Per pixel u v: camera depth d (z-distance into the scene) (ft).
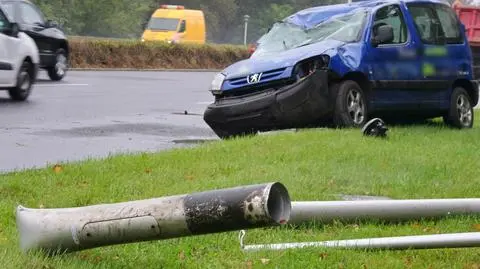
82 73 166.09
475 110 101.81
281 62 64.08
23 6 126.72
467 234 30.45
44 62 130.31
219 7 424.87
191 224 23.80
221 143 55.57
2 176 41.96
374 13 70.54
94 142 64.03
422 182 43.52
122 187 39.37
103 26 360.89
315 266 28.02
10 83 92.73
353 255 29.55
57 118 79.77
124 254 28.25
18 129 69.72
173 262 27.84
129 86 131.64
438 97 74.74
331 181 42.68
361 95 67.31
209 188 39.34
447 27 76.69
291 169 45.11
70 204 35.86
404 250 30.50
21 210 27.35
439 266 29.35
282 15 431.84
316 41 69.62
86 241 25.98
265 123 63.52
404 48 71.46
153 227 24.52
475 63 156.66
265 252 29.19
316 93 63.16
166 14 254.47
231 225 23.25
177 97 114.42
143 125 77.82
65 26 341.41
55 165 45.32
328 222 33.76
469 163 49.93
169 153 50.67
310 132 59.88
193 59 226.79
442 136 64.23
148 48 211.00
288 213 23.24
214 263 28.02
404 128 69.46
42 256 26.25
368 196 40.45
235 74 65.46
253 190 22.71
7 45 91.66
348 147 53.26
